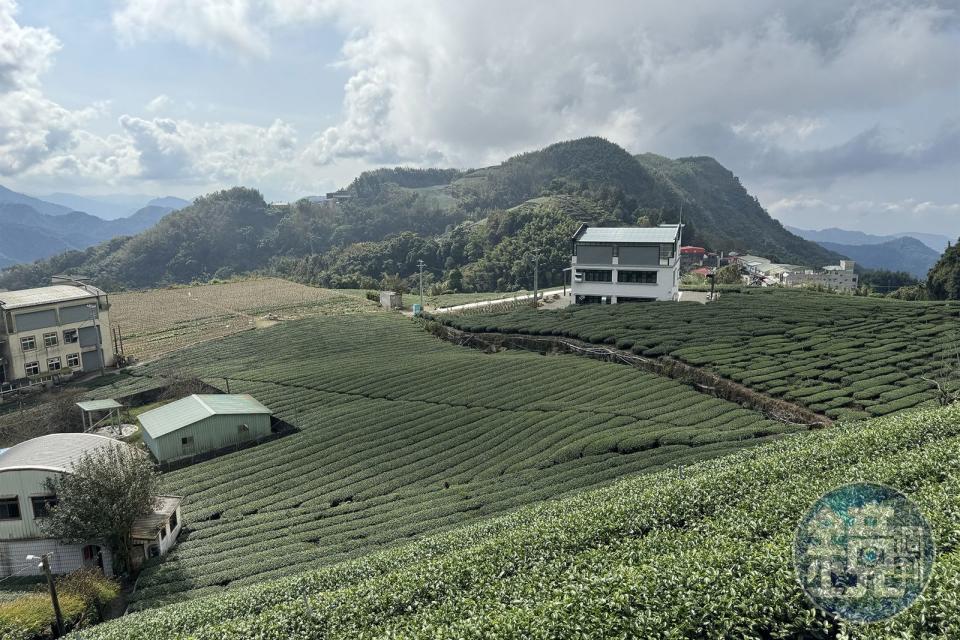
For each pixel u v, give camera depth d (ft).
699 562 47.01
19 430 172.14
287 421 160.66
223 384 195.31
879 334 173.58
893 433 73.77
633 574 48.03
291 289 391.04
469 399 161.07
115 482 97.55
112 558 99.71
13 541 99.96
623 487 81.25
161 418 154.20
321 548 94.84
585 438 127.24
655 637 41.29
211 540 105.50
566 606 46.01
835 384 140.87
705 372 157.48
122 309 331.98
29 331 217.97
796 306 214.48
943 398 120.37
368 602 58.90
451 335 243.81
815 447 73.82
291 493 121.49
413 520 101.60
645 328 201.26
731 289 289.53
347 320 285.64
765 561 44.83
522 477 115.24
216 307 335.88
